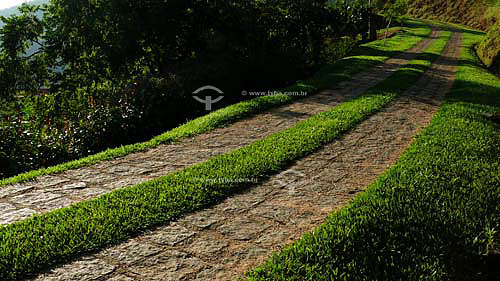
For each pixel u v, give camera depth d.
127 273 3.33
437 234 3.80
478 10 54.91
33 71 14.42
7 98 13.46
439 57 22.91
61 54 14.48
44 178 5.50
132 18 13.98
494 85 13.52
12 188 5.14
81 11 14.13
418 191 4.68
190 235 3.94
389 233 3.79
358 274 3.23
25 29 14.26
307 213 4.41
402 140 7.14
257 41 15.91
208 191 4.84
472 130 7.38
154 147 6.87
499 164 5.78
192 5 14.96
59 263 3.47
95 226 4.00
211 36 15.23
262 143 6.81
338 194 4.91
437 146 6.45
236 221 4.22
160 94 10.45
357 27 28.20
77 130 8.18
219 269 3.39
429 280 3.20
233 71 14.20
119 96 9.95
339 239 3.64
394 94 11.11
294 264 3.35
